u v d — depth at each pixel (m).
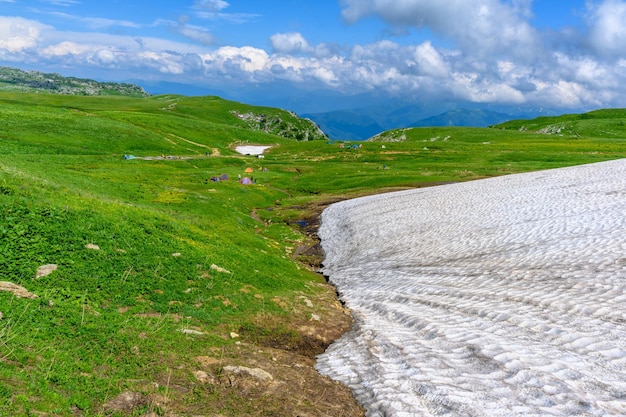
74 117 139.75
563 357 13.62
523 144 174.75
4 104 161.38
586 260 23.30
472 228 37.34
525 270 24.25
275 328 17.98
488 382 12.38
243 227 47.84
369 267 33.84
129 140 131.12
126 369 11.55
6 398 8.70
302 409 11.12
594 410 10.43
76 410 9.27
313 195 81.94
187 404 10.40
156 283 19.03
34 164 57.22
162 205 46.44
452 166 107.44
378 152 160.00
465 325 17.89
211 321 17.05
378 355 15.37
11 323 12.27
